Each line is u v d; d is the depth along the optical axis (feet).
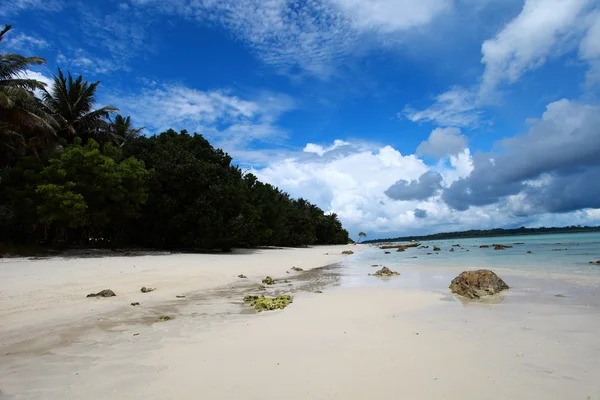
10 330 23.20
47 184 69.77
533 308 28.30
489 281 36.60
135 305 31.83
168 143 110.32
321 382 14.39
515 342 19.24
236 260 81.82
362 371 15.47
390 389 13.61
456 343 19.25
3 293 33.24
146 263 63.16
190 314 28.17
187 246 115.85
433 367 15.79
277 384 14.26
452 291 37.76
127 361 17.37
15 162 91.25
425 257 106.22
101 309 29.40
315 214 299.17
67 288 37.19
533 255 94.22
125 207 83.92
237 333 22.22
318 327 23.39
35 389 14.26
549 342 19.15
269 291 40.96
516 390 13.35
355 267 75.92
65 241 104.68
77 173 74.23
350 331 22.22
